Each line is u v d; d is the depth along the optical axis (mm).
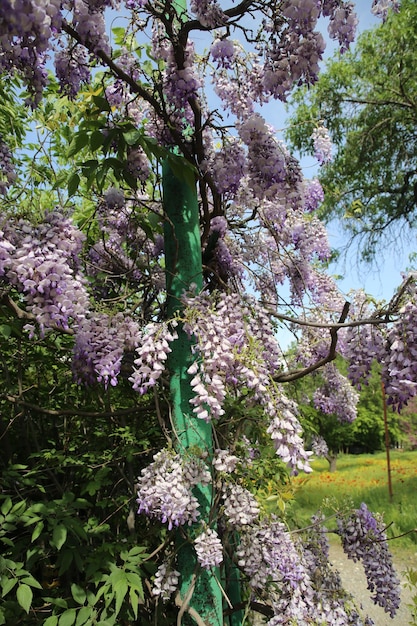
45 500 1922
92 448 2107
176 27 1644
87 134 1444
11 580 1385
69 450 2062
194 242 1600
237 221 2082
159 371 1264
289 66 1306
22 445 2256
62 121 2377
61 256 1215
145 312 1846
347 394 2502
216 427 1769
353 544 1901
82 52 1557
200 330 1281
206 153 1749
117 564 1791
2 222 1197
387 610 1836
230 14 1419
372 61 9727
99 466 1892
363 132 10078
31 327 1208
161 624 1659
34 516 1507
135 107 1971
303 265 2334
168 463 1380
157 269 1833
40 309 1154
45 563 1879
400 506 8062
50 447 2262
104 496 2076
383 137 10203
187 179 1433
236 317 1398
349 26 1264
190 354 1508
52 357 2041
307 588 1579
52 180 2314
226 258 1858
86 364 1326
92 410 2135
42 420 2252
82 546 1644
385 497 8914
